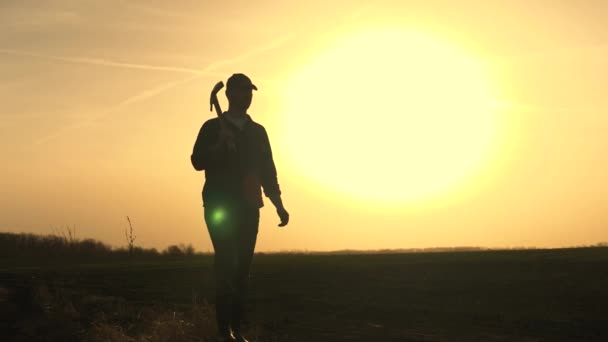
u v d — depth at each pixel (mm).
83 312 9070
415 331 7750
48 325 8008
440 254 20156
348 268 16281
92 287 13219
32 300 10102
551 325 8055
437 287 12000
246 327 7918
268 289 12242
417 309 9477
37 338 7344
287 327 8039
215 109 6797
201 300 10617
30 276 16203
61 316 8500
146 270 18031
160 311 8797
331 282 13289
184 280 14656
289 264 18531
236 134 6746
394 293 11344
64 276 16125
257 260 22016
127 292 12148
